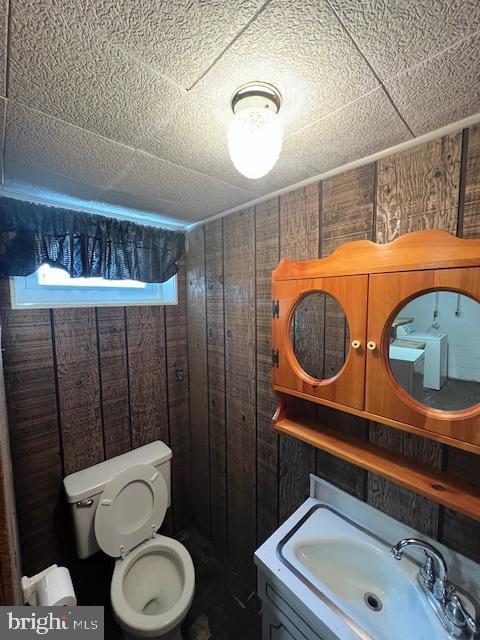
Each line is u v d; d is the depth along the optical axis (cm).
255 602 148
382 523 102
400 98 68
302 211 117
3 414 92
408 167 88
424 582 84
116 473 142
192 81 62
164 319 178
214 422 174
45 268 137
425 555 90
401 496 98
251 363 146
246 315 146
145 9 46
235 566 167
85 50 53
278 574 89
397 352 80
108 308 153
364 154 94
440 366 74
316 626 78
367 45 53
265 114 63
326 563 100
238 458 159
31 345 129
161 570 139
